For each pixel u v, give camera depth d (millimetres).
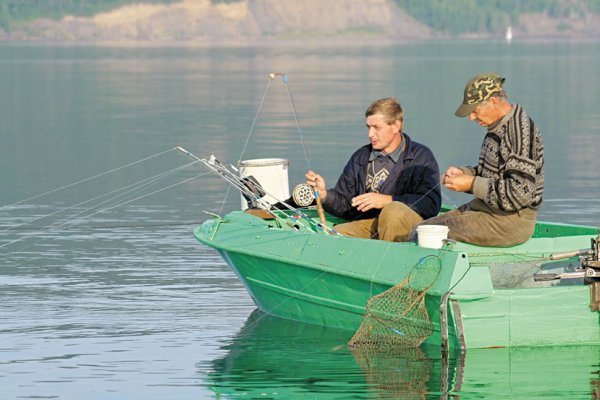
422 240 14664
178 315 17203
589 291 14484
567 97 68938
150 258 21672
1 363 14648
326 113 57375
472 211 15219
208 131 48094
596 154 38969
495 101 14852
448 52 186375
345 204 17188
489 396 13094
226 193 30281
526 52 183875
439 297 14234
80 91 77000
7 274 20266
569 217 26250
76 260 21516
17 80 92312
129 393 13383
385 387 13453
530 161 14648
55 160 38031
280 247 16266
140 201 29078
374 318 15000
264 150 40094
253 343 15492
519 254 15031
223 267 20828
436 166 16750
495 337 14367
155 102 66438
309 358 14711
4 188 31406
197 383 13742
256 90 78562
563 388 13305
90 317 17094
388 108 16594
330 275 15516
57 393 13406
